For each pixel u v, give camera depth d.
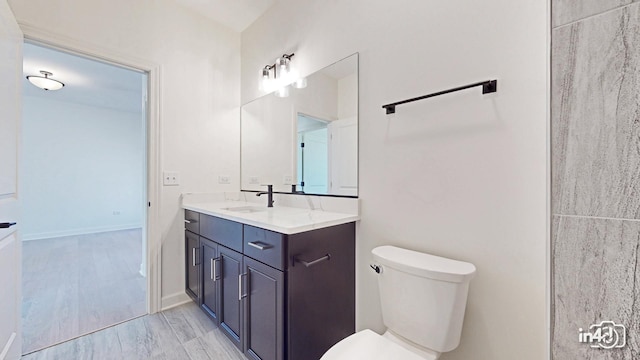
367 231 1.55
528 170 1.01
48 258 3.31
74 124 4.71
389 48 1.45
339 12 1.71
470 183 1.16
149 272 2.01
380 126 1.49
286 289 1.22
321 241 1.38
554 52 0.78
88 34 1.76
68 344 1.61
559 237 0.77
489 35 1.11
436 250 1.26
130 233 4.83
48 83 3.35
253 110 2.40
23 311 1.99
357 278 1.60
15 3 1.52
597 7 0.71
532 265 1.00
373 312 1.53
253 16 2.34
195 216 2.02
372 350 0.96
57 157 4.56
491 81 1.09
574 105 0.74
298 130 1.98
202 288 1.91
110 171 5.09
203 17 2.32
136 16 1.96
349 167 1.64
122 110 5.18
